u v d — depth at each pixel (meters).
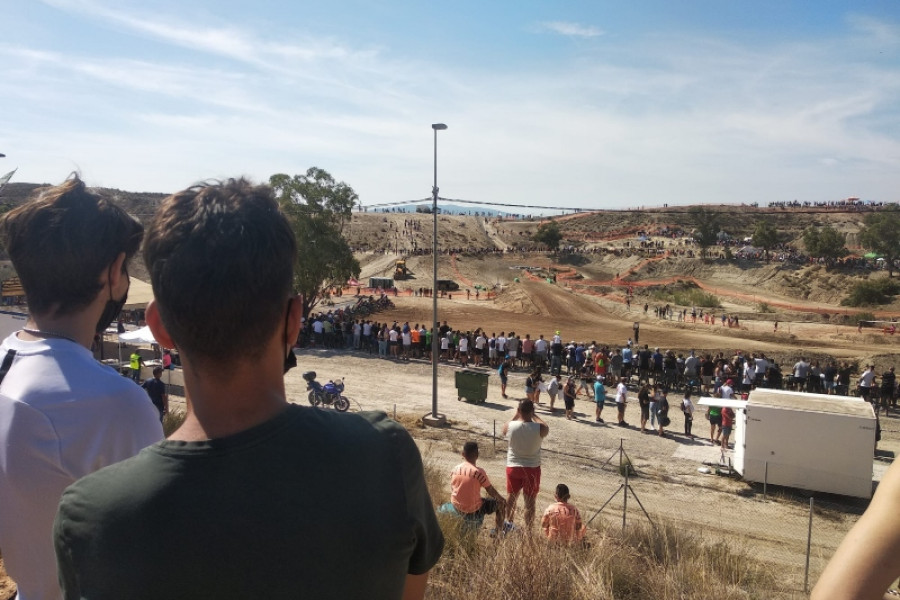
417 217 188.25
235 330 1.34
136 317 36.44
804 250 127.62
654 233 164.50
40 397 1.96
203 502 1.24
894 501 1.17
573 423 23.44
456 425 21.86
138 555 1.20
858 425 16.23
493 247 160.50
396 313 56.91
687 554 7.74
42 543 2.01
